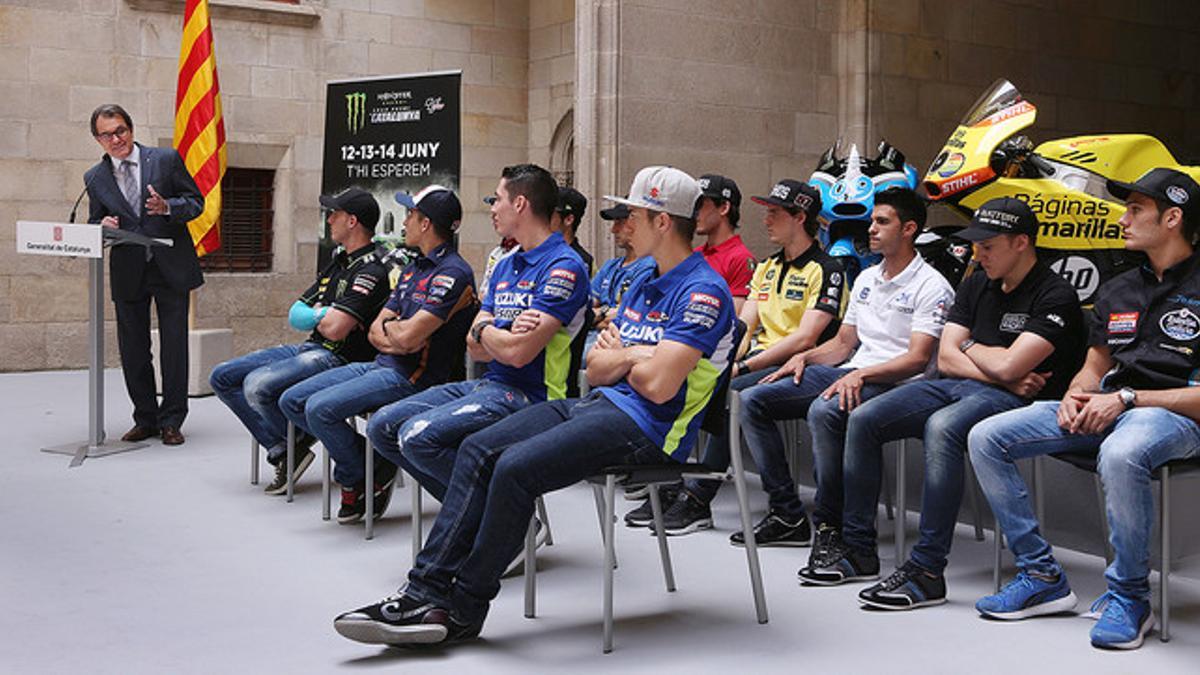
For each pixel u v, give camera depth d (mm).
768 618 3678
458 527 3436
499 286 4051
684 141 8180
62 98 10180
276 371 5266
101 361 6527
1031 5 9656
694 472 3539
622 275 5348
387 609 3354
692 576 4156
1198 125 10727
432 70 11711
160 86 10539
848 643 3436
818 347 4746
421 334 4551
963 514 4914
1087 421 3516
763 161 8516
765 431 4543
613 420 3369
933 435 3799
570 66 11641
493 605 3838
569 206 5477
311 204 11250
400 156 7203
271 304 11086
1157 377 3555
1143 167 4910
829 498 4176
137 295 6699
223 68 10812
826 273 4938
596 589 4004
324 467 4992
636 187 3523
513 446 3377
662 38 8070
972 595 3914
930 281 4398
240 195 11133
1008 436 3648
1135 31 10273
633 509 5262
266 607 3820
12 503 5270
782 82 8578
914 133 9047
